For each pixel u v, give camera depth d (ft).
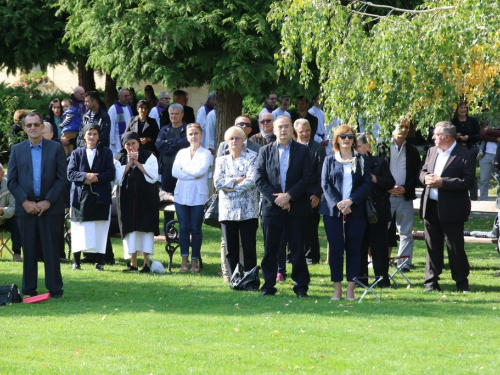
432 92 39.60
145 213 45.14
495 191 80.12
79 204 44.86
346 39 41.04
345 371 24.80
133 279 43.06
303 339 28.89
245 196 39.50
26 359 26.04
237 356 26.48
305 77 43.50
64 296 38.09
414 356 26.68
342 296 38.29
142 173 45.14
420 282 42.73
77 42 68.74
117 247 55.67
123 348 27.43
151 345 27.89
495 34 36.86
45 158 37.32
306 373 24.58
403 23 39.11
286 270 45.98
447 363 25.84
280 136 37.29
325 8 41.42
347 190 36.73
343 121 42.14
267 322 31.63
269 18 43.96
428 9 40.22
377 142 42.86
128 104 65.21
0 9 78.84
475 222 65.21
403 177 44.65
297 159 37.29
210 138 65.82
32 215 37.47
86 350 27.17
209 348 27.55
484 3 36.24
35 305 35.65
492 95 39.37
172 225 47.34
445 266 48.37
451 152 39.55
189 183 45.29
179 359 26.08
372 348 27.71
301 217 37.58
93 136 44.75
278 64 43.75
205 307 35.22
